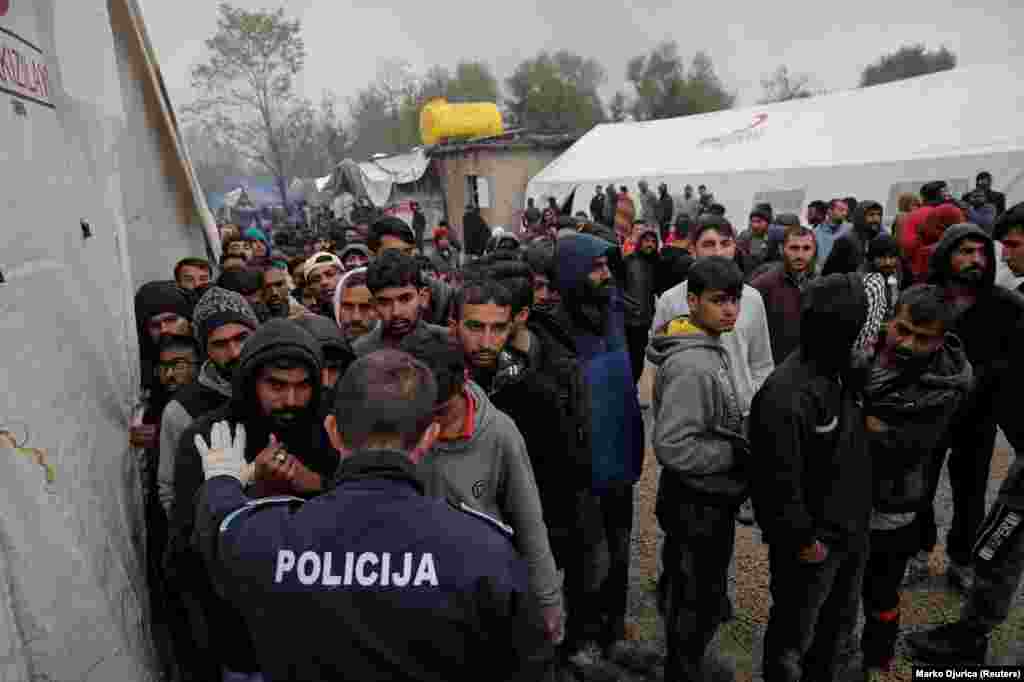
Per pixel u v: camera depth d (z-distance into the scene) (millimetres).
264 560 1368
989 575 2994
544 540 2293
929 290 2520
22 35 2537
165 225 6254
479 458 2197
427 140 28375
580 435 2842
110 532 2369
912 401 2598
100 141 3709
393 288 2814
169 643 2812
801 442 2455
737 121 19531
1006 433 3051
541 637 1385
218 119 28594
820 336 2377
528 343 2842
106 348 2939
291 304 4832
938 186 7504
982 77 15109
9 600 1722
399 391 1477
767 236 8727
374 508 1374
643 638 3441
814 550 2475
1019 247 3096
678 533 2773
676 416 2650
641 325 5289
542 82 44406
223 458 1825
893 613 2988
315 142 38438
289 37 27922
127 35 5551
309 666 1323
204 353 2703
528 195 23266
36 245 2285
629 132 22578
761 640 3393
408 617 1298
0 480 1779
